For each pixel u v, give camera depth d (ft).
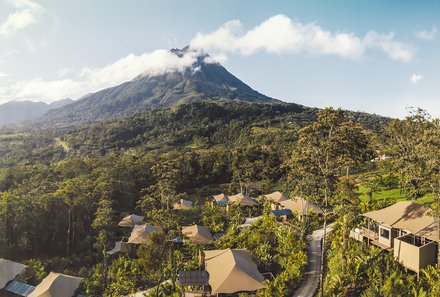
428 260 76.18
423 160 80.53
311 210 130.82
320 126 125.49
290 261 90.38
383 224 90.48
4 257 123.54
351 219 88.53
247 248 102.63
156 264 81.61
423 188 84.02
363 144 137.39
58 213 139.23
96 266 111.24
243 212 161.99
